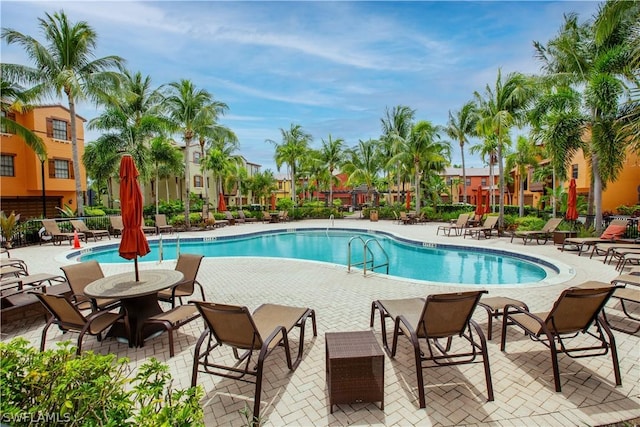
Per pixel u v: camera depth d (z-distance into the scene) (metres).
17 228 12.93
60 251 11.85
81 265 5.06
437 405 2.85
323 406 2.87
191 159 33.69
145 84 21.00
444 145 23.22
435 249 13.15
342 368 2.76
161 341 4.22
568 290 3.06
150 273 4.86
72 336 4.42
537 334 3.32
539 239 13.44
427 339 3.17
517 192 35.75
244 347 3.08
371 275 7.69
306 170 33.09
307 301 5.80
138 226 4.38
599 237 10.98
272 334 3.10
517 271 9.77
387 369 3.46
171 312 4.19
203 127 20.31
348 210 39.81
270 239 17.61
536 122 12.86
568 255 9.92
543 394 2.97
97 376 1.89
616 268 8.03
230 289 6.67
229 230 19.28
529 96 14.71
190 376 3.40
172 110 18.89
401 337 4.25
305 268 8.59
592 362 3.49
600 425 2.57
